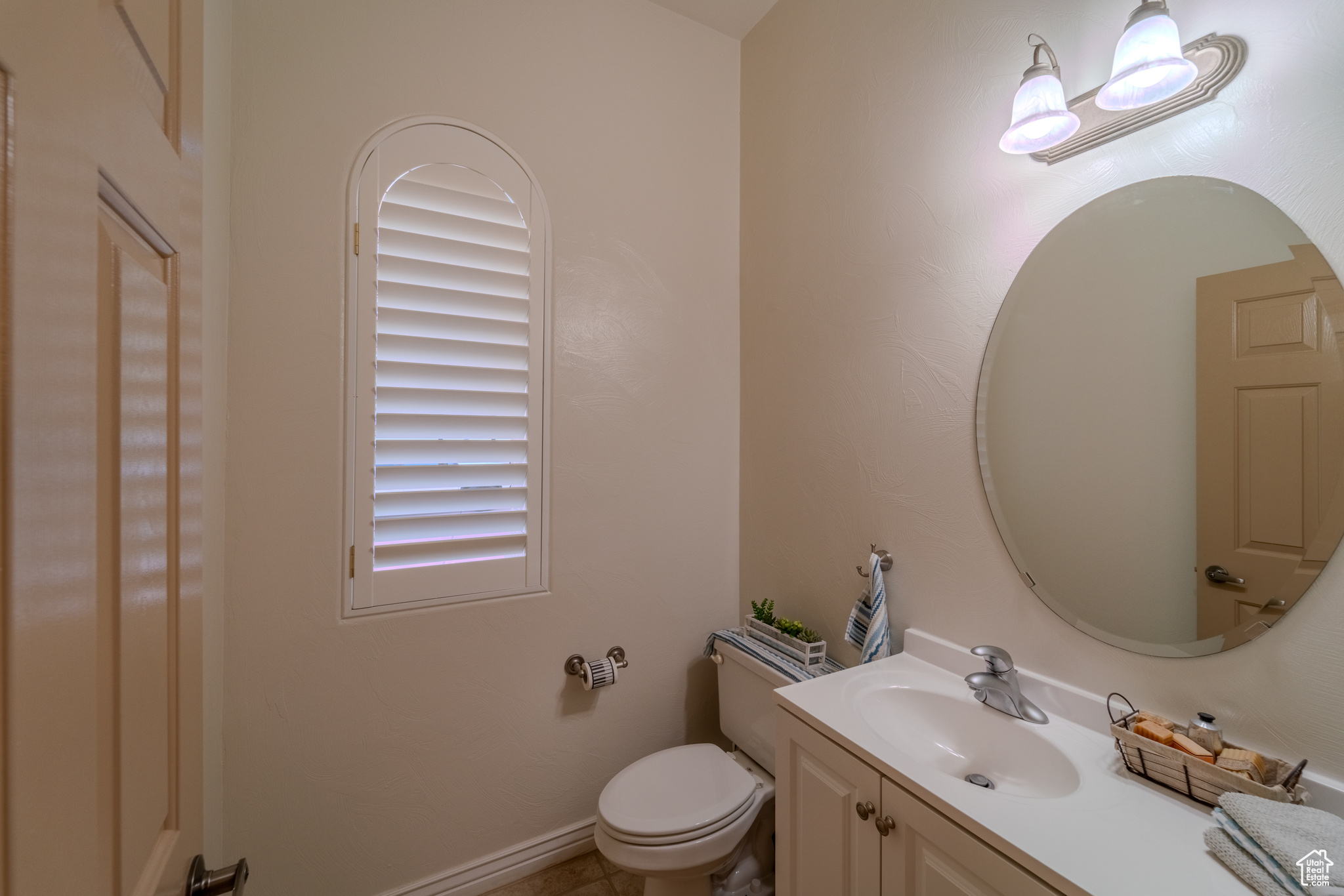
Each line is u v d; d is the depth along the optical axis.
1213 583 0.95
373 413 1.52
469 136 1.65
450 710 1.62
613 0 1.89
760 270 2.04
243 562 1.37
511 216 1.70
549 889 1.68
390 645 1.54
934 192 1.42
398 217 1.55
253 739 1.39
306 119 1.44
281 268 1.41
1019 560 1.23
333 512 1.47
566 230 1.80
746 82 2.12
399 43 1.56
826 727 1.12
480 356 1.66
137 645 0.44
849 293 1.66
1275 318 0.88
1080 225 1.13
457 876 1.63
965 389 1.35
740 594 2.12
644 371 1.94
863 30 1.62
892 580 1.52
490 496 1.67
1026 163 1.22
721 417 2.09
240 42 1.37
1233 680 0.92
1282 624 0.87
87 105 0.34
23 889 0.26
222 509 1.32
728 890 1.56
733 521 2.11
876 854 1.02
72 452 0.32
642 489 1.93
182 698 0.58
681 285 2.01
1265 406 0.89
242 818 1.38
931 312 1.42
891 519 1.53
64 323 0.31
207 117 1.08
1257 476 0.90
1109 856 0.76
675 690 1.99
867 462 1.60
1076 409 1.13
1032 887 0.76
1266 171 0.89
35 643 0.28
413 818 1.57
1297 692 0.86
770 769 1.60
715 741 2.06
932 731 1.23
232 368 1.35
